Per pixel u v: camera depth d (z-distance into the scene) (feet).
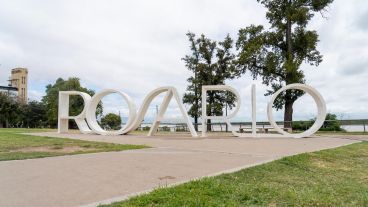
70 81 146.10
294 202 17.78
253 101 66.28
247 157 33.14
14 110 152.05
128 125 71.00
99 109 145.28
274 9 94.53
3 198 17.75
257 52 91.76
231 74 110.22
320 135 74.13
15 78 293.23
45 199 17.56
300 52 94.48
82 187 20.18
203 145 46.75
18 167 26.76
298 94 91.15
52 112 152.66
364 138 62.23
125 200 17.03
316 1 90.48
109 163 28.78
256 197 18.48
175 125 109.60
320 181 23.75
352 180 24.72
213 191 18.92
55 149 40.04
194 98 111.65
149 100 70.95
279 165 28.30
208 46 113.29
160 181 21.89
